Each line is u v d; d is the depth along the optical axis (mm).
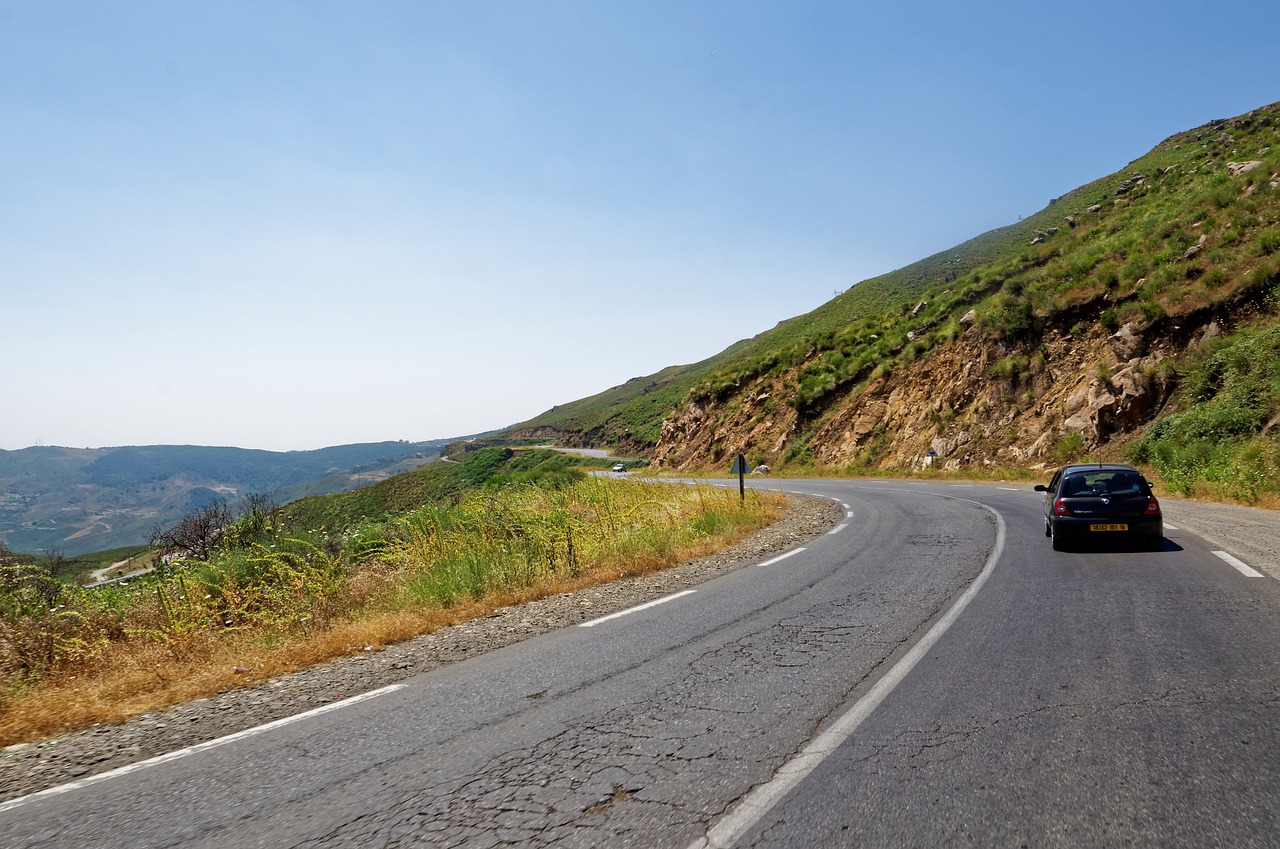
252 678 6684
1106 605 7348
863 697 4996
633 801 3635
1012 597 7984
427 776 4102
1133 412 25875
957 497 22453
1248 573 8539
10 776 4496
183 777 4305
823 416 46875
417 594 9898
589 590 10500
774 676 5621
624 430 130750
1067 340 31734
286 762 4453
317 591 9758
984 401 33656
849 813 3381
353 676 6531
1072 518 10922
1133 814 3244
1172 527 12945
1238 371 22484
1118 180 80688
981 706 4688
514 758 4293
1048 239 50750
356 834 3451
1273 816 3178
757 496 21938
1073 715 4445
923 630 6777
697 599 9070
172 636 7949
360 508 47656
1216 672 5098
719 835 3238
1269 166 29734
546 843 3248
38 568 9719
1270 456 18234
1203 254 27688
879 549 12477
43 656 7402
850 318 84938
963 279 52156
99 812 3861
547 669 6242
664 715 4883
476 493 20453
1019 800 3422
